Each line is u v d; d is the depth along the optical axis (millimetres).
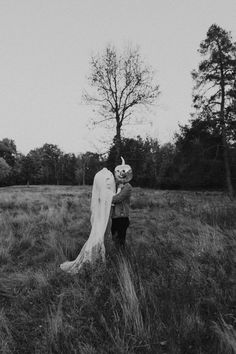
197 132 30344
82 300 4344
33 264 6516
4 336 3750
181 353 3299
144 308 3980
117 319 3830
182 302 4062
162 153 56906
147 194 23703
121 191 5973
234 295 4285
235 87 29406
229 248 6023
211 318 3881
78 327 3797
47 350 3457
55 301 4535
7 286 5328
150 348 3316
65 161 97062
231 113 29047
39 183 95375
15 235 8664
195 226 8258
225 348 3320
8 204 15523
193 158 30031
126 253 5742
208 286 4582
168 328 3592
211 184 31984
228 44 29750
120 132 29891
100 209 5852
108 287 4500
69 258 6746
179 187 51625
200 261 5566
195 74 30391
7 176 88688
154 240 6953
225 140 29078
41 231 9164
